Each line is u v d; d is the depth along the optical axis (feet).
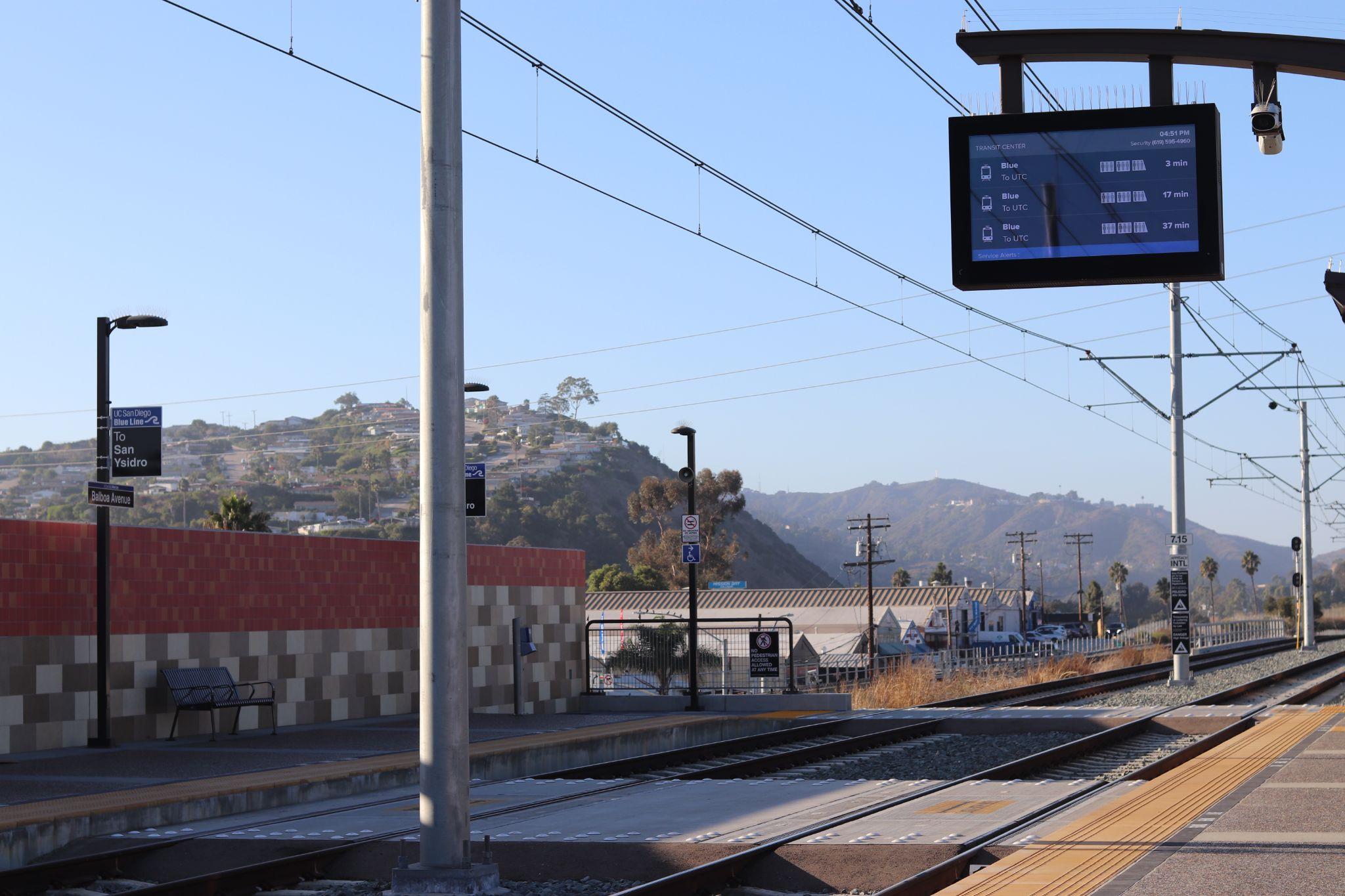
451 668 31.60
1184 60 47.47
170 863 37.68
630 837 37.99
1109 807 37.65
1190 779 44.21
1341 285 55.42
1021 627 383.24
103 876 36.86
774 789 49.34
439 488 31.81
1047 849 31.09
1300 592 231.71
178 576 69.51
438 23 32.58
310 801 49.06
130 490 64.13
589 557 573.74
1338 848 30.63
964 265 50.24
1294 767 46.70
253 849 38.17
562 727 75.31
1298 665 147.23
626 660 101.81
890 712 87.92
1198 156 48.83
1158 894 25.91
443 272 32.17
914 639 266.36
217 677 70.59
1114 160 49.44
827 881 33.14
